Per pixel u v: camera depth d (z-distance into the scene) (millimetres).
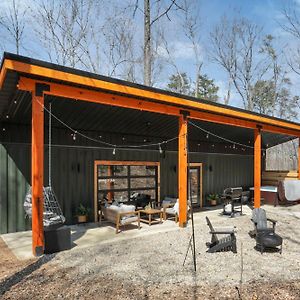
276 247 6762
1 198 8289
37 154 5945
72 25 20016
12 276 5051
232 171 14875
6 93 6414
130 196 10844
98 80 6414
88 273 5203
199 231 8336
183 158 8695
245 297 4359
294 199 13289
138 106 7602
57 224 6730
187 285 4754
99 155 10086
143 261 5844
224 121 9938
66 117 8719
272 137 14883
